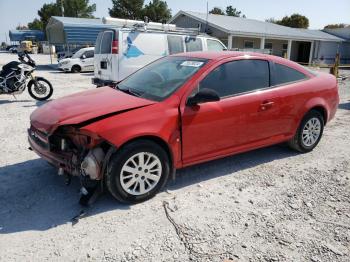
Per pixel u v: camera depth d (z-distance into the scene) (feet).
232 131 13.57
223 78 13.43
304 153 17.12
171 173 12.54
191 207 11.57
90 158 10.68
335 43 115.44
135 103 11.85
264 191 12.86
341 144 18.78
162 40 32.50
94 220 10.69
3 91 28.94
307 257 9.10
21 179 13.53
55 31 96.68
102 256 9.04
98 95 13.29
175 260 8.91
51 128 11.08
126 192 11.34
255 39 93.20
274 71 15.10
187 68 13.55
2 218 10.71
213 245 9.55
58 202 11.76
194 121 12.34
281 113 15.05
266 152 17.17
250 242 9.71
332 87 17.31
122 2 190.29
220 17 97.14
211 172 14.52
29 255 9.02
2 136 19.33
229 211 11.36
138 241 9.68
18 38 193.88
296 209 11.56
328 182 13.76
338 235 10.10
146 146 11.36
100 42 32.91
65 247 9.37
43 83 32.14
